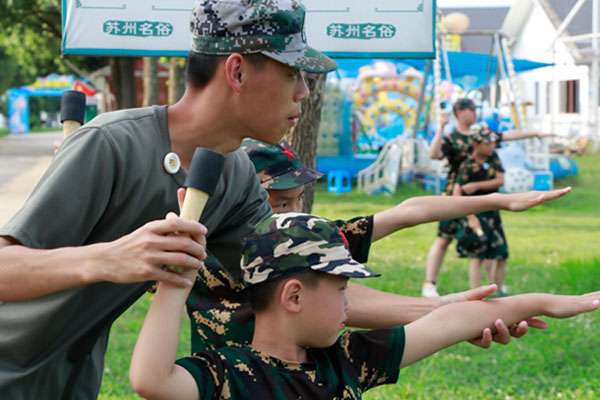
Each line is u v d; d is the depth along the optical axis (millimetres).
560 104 23188
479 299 2232
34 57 29344
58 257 1621
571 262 7785
